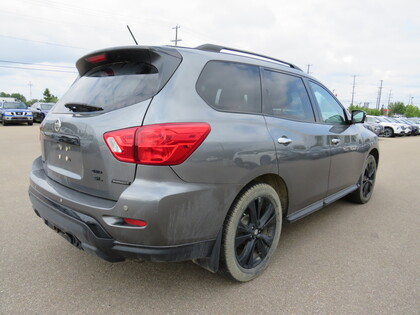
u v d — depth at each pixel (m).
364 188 4.86
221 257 2.39
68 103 2.42
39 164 3.09
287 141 2.72
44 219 2.51
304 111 3.24
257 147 2.42
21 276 2.63
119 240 2.03
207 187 2.11
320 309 2.30
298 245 3.37
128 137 1.99
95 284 2.55
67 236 2.34
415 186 6.23
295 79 3.26
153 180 1.97
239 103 2.51
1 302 2.29
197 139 2.05
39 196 2.58
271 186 2.78
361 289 2.57
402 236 3.67
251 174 2.38
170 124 1.99
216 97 2.35
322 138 3.25
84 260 2.92
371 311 2.30
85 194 2.25
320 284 2.63
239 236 2.48
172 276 2.70
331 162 3.46
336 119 3.85
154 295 2.43
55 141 2.58
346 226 3.96
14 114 21.95
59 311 2.21
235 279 2.53
